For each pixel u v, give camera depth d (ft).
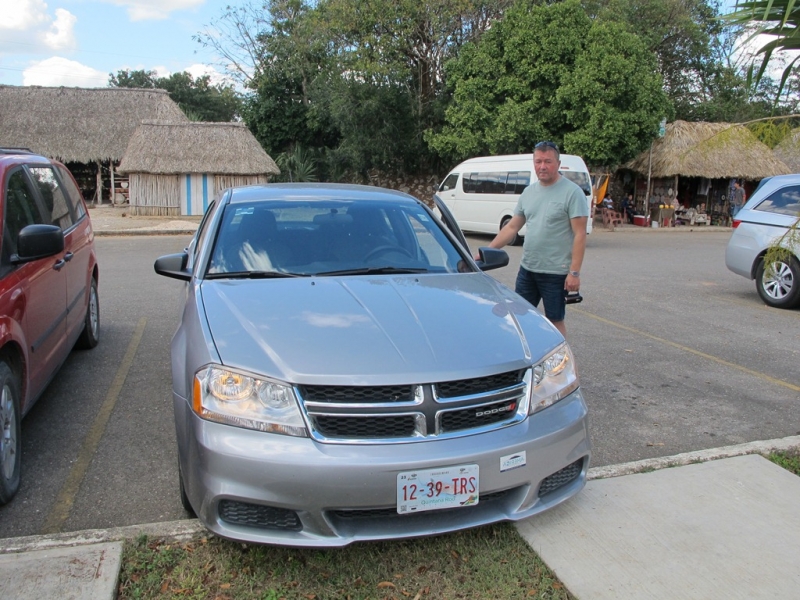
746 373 19.25
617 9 84.58
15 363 11.95
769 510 11.08
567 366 10.49
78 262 17.84
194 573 9.16
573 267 16.38
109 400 16.06
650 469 12.44
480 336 10.04
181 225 65.51
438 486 8.74
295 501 8.51
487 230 57.21
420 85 86.02
